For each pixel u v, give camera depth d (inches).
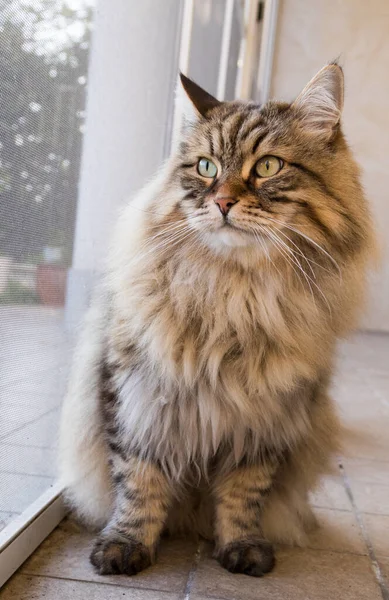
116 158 92.1
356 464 105.3
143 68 101.9
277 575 64.9
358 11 290.5
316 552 71.4
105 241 86.3
